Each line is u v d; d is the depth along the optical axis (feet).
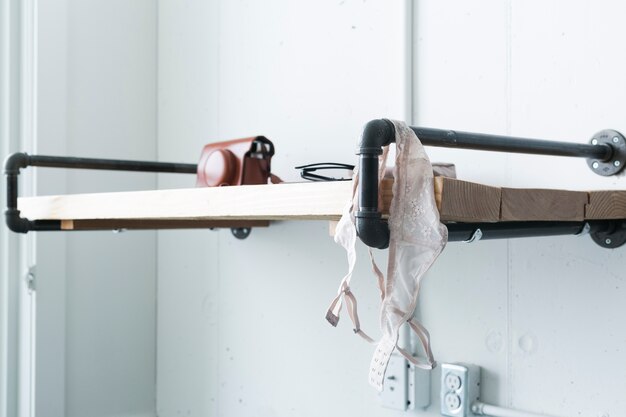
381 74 4.63
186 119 6.05
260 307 5.40
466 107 4.22
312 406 5.03
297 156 5.15
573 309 3.78
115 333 6.08
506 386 4.05
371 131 2.47
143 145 6.26
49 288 5.66
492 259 4.13
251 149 4.32
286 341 5.21
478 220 2.63
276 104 5.30
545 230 3.23
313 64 5.06
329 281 4.93
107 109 6.06
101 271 6.01
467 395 4.09
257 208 3.10
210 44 5.85
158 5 6.31
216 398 5.74
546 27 3.88
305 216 3.19
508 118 4.04
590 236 3.71
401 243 2.54
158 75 6.31
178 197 3.51
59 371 5.70
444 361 4.33
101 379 5.98
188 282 6.02
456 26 4.27
